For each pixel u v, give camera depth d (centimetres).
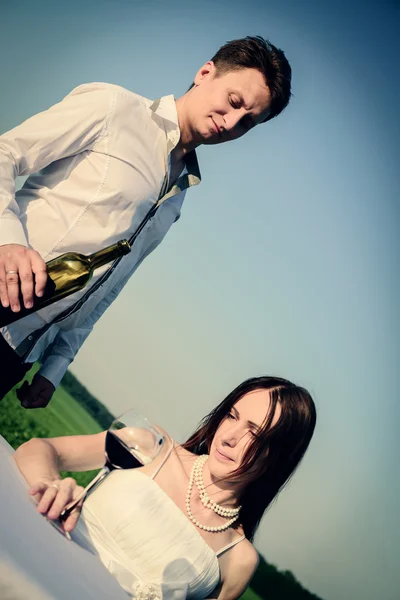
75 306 188
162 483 166
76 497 114
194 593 157
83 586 97
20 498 108
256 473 170
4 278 129
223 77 183
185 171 202
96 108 175
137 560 151
